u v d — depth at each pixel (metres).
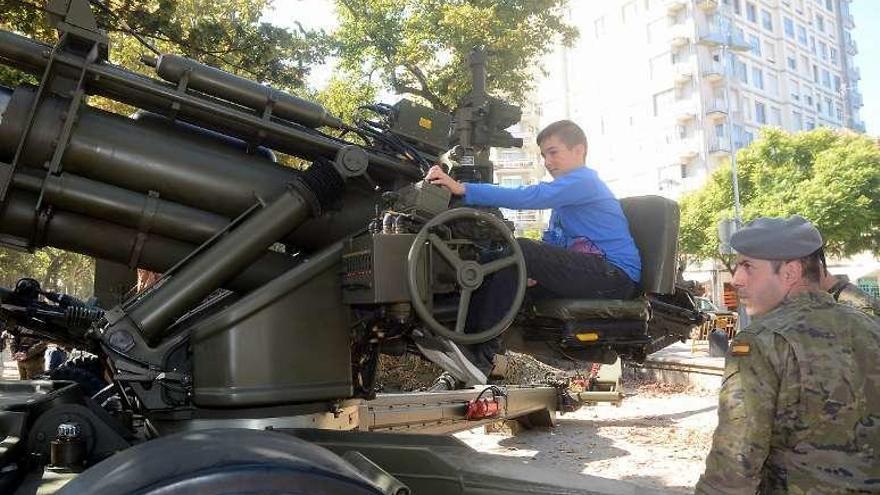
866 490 1.97
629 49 52.59
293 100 3.19
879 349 2.03
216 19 8.76
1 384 3.73
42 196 2.99
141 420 3.07
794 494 2.02
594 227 3.24
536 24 19.06
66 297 3.89
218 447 2.00
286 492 1.89
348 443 2.72
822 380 1.99
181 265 3.07
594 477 2.63
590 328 3.10
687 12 48.97
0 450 2.57
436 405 5.30
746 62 51.91
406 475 2.63
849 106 62.78
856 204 23.56
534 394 7.27
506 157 59.97
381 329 3.10
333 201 3.16
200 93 3.14
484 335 2.85
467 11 17.77
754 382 2.02
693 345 17.23
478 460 2.66
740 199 28.66
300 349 2.84
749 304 2.27
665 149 50.22
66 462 2.65
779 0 55.22
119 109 5.04
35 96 2.96
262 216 3.05
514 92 19.11
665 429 7.90
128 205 3.08
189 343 2.90
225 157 3.18
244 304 2.78
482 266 2.88
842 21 63.38
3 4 7.25
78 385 3.52
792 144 27.19
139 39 3.24
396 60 18.84
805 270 2.20
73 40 2.97
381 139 3.36
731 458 2.00
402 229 2.87
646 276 3.31
